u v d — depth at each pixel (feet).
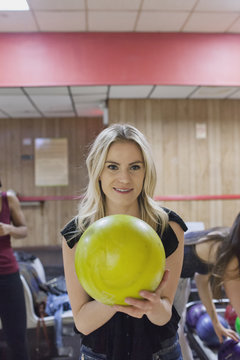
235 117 14.70
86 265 2.07
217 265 3.73
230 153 14.70
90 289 2.10
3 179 19.04
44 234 19.08
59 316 7.38
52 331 8.70
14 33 11.98
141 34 12.25
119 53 12.23
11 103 15.06
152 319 2.59
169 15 10.96
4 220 5.83
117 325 2.83
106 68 12.21
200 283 5.38
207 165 14.57
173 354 2.93
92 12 10.58
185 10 10.63
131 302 2.02
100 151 2.85
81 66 12.16
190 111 14.43
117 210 3.02
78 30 11.94
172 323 3.00
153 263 2.02
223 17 11.18
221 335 5.33
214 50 12.53
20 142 19.08
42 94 13.41
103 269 2.00
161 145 14.32
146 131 14.23
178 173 14.44
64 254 2.94
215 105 14.56
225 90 13.17
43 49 12.07
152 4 10.18
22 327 5.80
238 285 3.59
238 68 12.64
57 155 19.20
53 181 19.20
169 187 14.42
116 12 10.64
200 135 14.51
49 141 19.16
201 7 10.45
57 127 19.17
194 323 6.30
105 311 2.61
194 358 6.68
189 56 12.46
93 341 2.89
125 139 2.78
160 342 2.87
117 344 2.79
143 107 14.23
